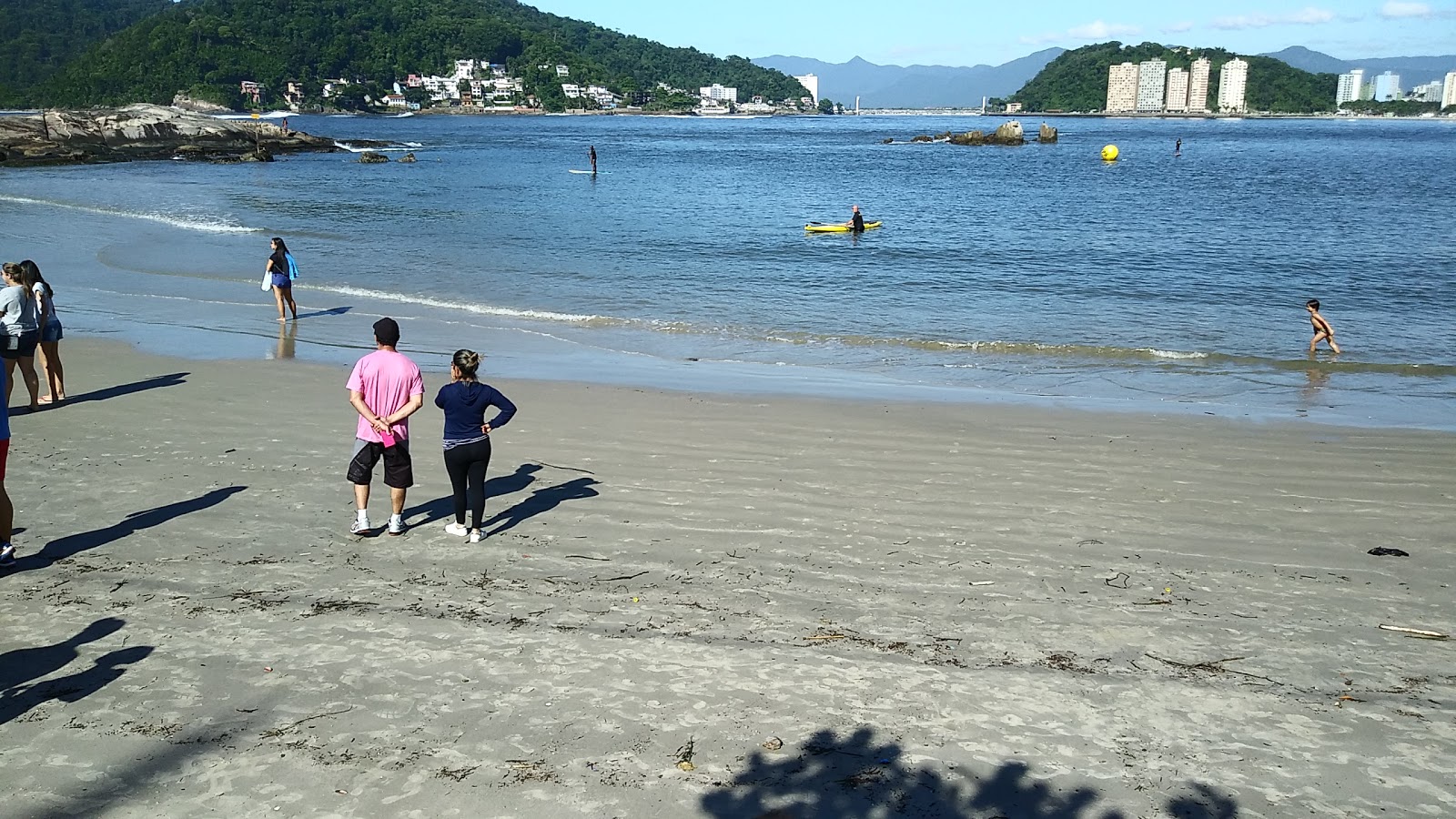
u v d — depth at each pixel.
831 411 11.66
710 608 6.44
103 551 7.31
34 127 80.44
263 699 5.28
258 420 11.00
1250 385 13.58
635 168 69.75
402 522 7.74
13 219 32.28
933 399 12.38
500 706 5.21
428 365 14.23
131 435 10.38
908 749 4.87
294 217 34.59
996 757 4.82
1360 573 7.14
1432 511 8.44
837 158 86.38
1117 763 4.79
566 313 18.69
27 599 6.50
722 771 4.66
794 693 5.38
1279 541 7.75
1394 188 50.84
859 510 8.33
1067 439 10.59
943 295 20.98
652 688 5.41
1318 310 15.63
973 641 6.04
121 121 83.75
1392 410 12.21
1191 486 9.05
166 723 5.04
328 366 13.85
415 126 173.88
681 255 26.62
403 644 5.90
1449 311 18.98
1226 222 34.91
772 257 26.47
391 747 4.84
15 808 4.35
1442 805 4.47
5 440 6.99
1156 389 13.24
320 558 7.25
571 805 4.39
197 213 35.44
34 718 5.09
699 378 13.65
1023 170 69.75
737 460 9.73
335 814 4.33
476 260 25.25
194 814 4.34
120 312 18.06
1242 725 5.14
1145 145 115.88
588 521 8.02
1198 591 6.81
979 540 7.69
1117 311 19.19
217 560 7.19
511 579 6.90
